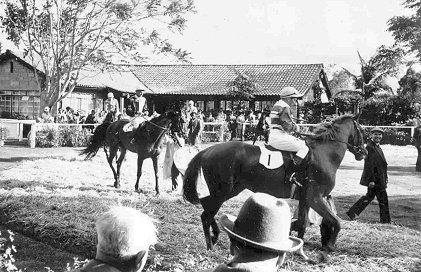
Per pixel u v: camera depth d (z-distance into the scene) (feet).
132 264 8.88
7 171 50.55
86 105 119.44
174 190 42.91
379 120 122.21
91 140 45.88
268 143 26.53
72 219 29.86
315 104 131.23
